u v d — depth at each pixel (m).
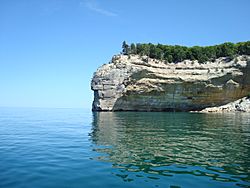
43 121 43.69
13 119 49.19
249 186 9.88
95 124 36.44
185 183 10.16
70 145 18.67
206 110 70.88
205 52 83.25
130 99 74.19
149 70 72.56
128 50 85.88
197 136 23.73
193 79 71.38
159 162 13.48
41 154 15.43
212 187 9.73
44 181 10.32
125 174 11.30
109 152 16.06
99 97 74.06
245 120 42.97
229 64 73.75
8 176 10.96
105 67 76.50
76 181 10.34
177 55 82.50
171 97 73.81
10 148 17.47
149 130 28.59
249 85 71.25
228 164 13.16
